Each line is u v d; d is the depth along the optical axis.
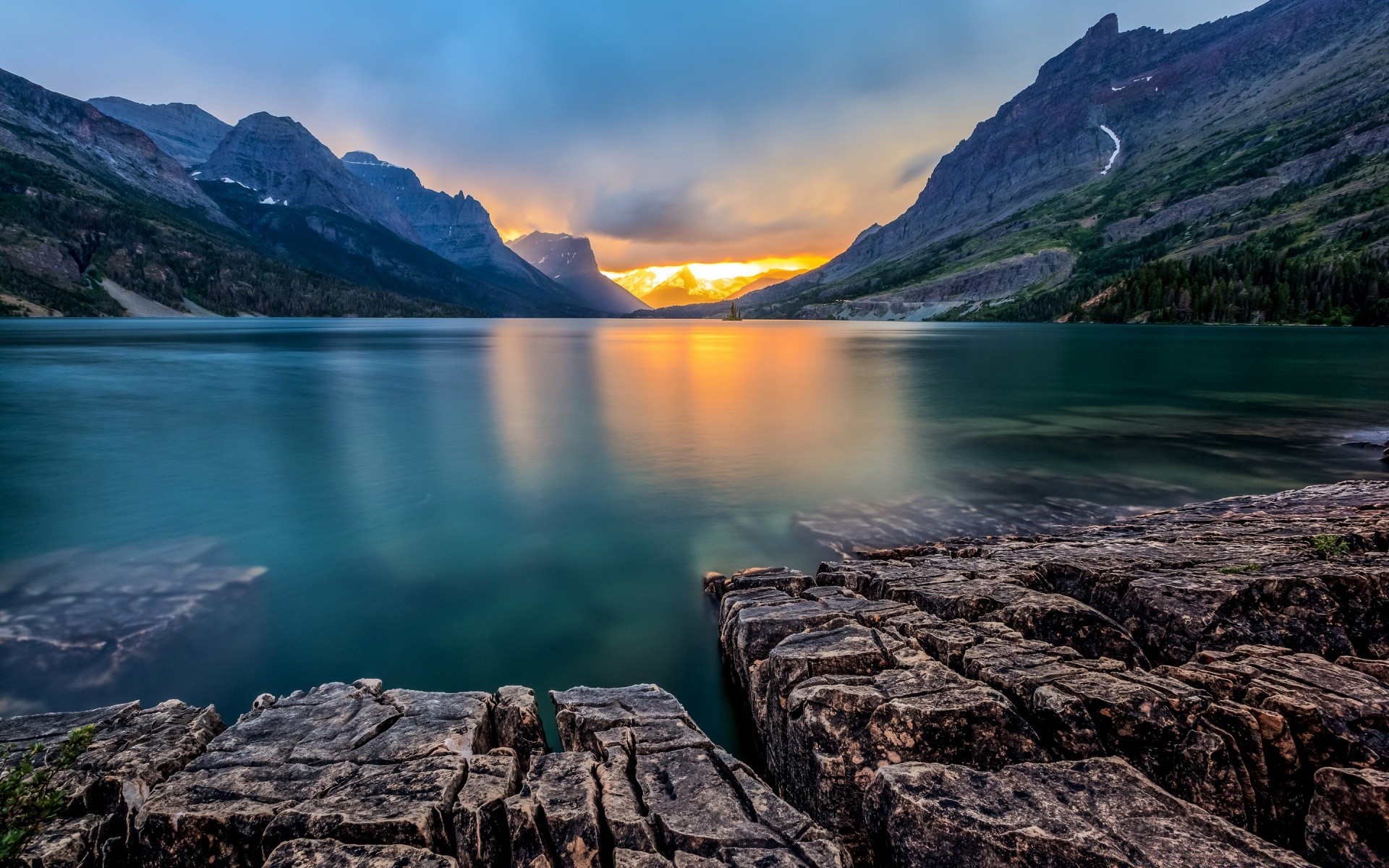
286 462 26.23
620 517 19.30
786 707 7.79
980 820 5.50
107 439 30.52
